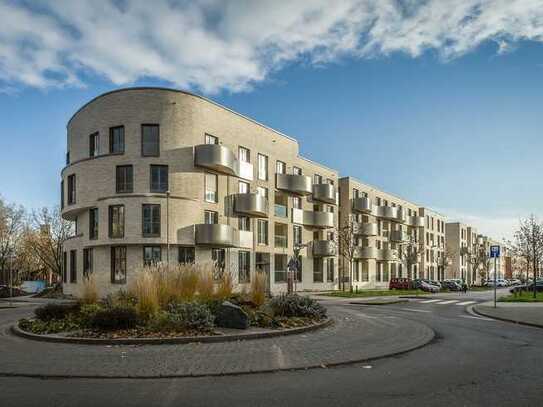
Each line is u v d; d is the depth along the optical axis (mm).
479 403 6047
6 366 8031
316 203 44219
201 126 30578
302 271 41438
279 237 38688
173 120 29172
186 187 29203
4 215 51469
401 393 6516
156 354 9047
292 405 5945
